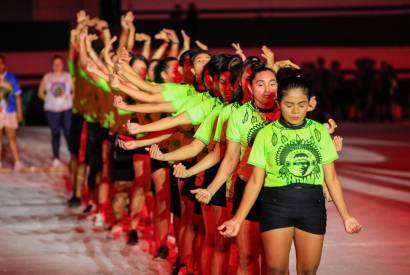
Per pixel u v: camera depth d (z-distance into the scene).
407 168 22.67
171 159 10.07
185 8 39.12
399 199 17.69
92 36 14.55
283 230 8.54
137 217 13.72
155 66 13.72
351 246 13.34
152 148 10.02
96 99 15.62
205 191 9.26
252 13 40.06
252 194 8.69
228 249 10.07
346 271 11.84
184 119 10.64
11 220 15.88
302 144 8.53
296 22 40.03
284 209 8.50
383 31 40.44
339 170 22.33
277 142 8.55
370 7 40.19
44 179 21.09
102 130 15.27
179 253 11.74
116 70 11.55
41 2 38.78
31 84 37.16
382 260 12.45
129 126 10.62
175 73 12.76
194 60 11.16
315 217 8.51
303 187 8.51
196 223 11.20
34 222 15.68
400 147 27.70
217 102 10.58
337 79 37.16
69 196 18.56
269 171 8.59
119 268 12.25
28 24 38.59
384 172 21.91
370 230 14.53
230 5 40.12
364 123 37.41
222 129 9.71
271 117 9.30
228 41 39.47
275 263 8.62
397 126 35.97
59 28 38.59
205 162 9.76
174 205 12.05
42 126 34.88
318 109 36.41
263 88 9.21
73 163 17.30
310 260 8.61
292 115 8.50
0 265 12.46
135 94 11.38
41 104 35.25
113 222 14.64
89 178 16.44
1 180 20.94
